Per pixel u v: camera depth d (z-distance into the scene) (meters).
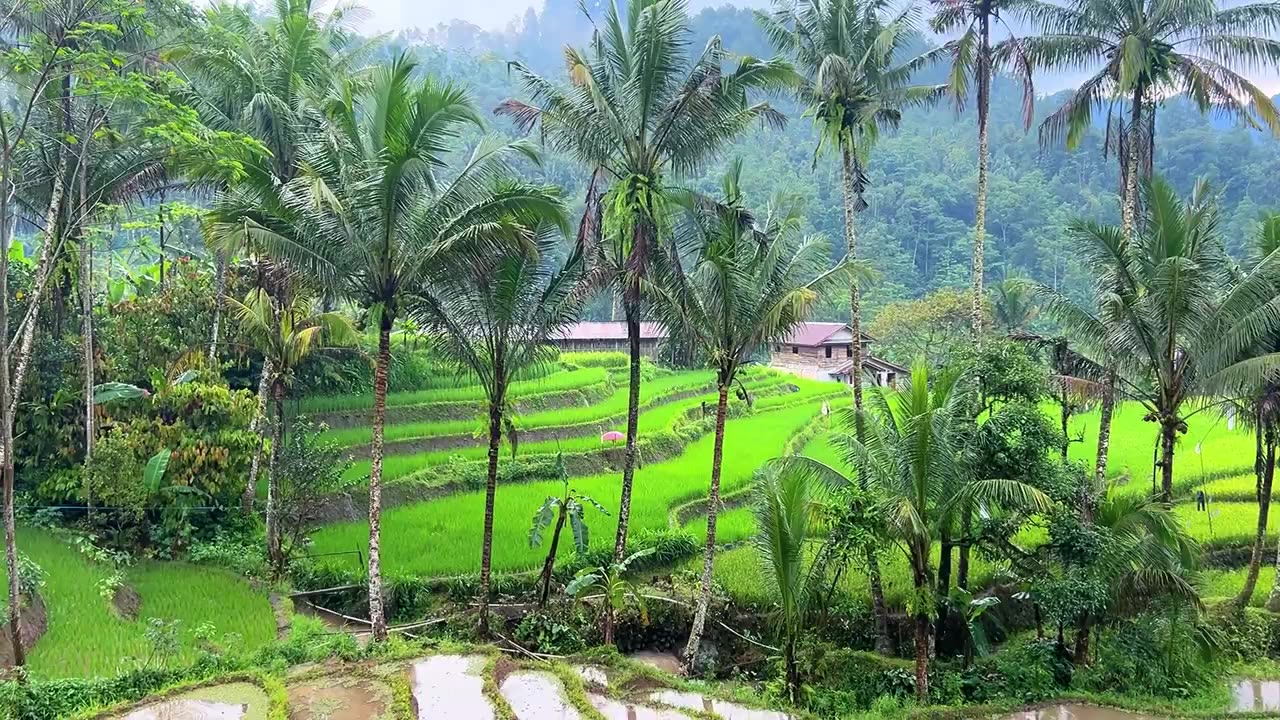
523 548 21.64
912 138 112.56
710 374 53.47
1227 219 77.06
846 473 28.97
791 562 15.89
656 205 17.11
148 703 13.39
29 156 19.06
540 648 17.95
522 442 31.06
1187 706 15.61
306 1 24.58
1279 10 19.66
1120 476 30.38
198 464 21.28
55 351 22.48
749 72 17.08
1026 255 88.44
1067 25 22.27
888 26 20.31
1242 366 16.97
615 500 25.73
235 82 22.12
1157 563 16.38
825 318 82.62
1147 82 21.67
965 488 15.23
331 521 23.59
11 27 15.10
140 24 15.23
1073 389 20.02
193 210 18.72
